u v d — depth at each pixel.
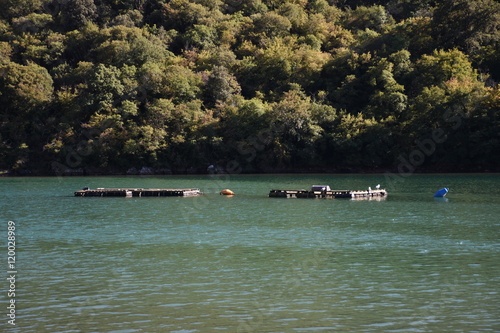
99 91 148.75
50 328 28.30
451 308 30.78
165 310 30.75
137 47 166.38
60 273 38.44
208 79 154.88
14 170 143.00
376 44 161.00
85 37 177.88
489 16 150.88
